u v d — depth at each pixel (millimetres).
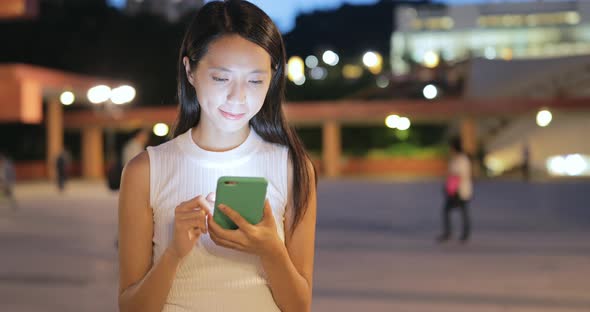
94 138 32562
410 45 72625
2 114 19000
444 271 7477
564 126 32281
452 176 9859
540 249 9055
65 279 6977
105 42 40906
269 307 1774
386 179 29672
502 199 18031
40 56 39719
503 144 34844
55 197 20234
